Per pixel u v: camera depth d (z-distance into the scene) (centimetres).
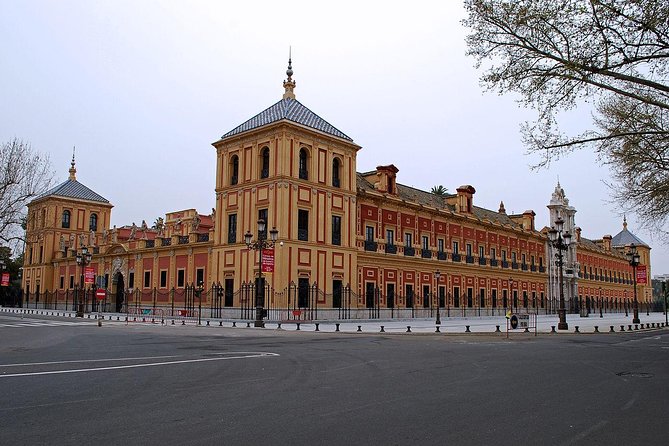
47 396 969
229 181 4803
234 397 968
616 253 11012
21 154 3738
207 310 4738
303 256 4403
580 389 1100
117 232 6844
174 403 912
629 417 845
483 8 1683
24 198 3734
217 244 4803
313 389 1060
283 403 918
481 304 6788
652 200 2472
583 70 1619
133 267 6091
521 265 7700
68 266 7156
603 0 1506
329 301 4584
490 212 7888
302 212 4488
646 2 1474
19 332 2762
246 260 4500
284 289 4219
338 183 4856
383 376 1247
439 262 6059
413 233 5794
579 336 2916
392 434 723
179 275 5412
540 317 6769
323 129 4728
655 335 3148
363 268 5109
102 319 4519
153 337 2438
